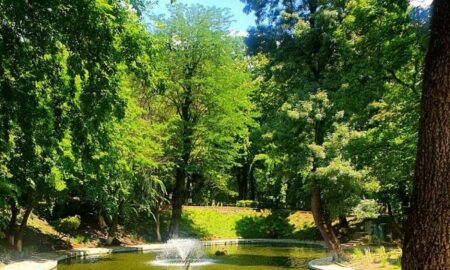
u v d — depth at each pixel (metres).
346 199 23.03
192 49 34.69
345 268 19.11
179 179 36.12
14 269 18.47
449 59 4.07
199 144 35.69
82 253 26.47
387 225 32.97
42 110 7.27
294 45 23.48
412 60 15.64
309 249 31.78
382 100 18.66
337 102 18.59
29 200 23.28
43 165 8.95
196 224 39.56
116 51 7.70
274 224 41.28
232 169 52.09
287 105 21.98
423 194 4.06
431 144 4.06
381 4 15.83
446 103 4.04
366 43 16.58
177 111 35.84
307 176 22.86
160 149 31.94
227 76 34.97
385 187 22.62
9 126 7.41
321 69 23.50
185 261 23.88
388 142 17.52
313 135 22.67
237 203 46.78
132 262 23.52
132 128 26.80
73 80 7.34
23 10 6.45
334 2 22.39
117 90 8.16
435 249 3.92
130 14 8.24
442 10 4.17
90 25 7.00
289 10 24.30
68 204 33.03
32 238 26.97
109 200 26.17
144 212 38.25
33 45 6.80
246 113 36.72
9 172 9.61
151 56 8.35
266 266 21.98
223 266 22.08
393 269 17.30
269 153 24.80
